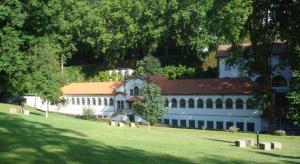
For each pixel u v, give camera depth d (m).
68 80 104.25
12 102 96.75
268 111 65.75
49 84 60.44
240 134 54.66
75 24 115.50
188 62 108.44
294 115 52.03
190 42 103.06
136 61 115.38
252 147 36.78
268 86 64.12
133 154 23.75
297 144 41.75
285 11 59.69
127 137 35.22
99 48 117.44
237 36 58.09
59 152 21.20
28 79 57.47
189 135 48.31
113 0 112.81
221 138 46.94
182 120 81.94
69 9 114.94
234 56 64.31
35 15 47.84
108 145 27.22
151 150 27.12
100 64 121.25
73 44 118.94
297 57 58.09
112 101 93.94
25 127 31.97
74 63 130.75
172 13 104.25
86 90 100.00
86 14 116.75
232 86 77.31
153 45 107.81
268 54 63.38
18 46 47.66
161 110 73.31
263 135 54.00
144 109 72.81
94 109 97.25
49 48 60.00
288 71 76.44
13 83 56.41
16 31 46.94
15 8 46.16
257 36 62.16
